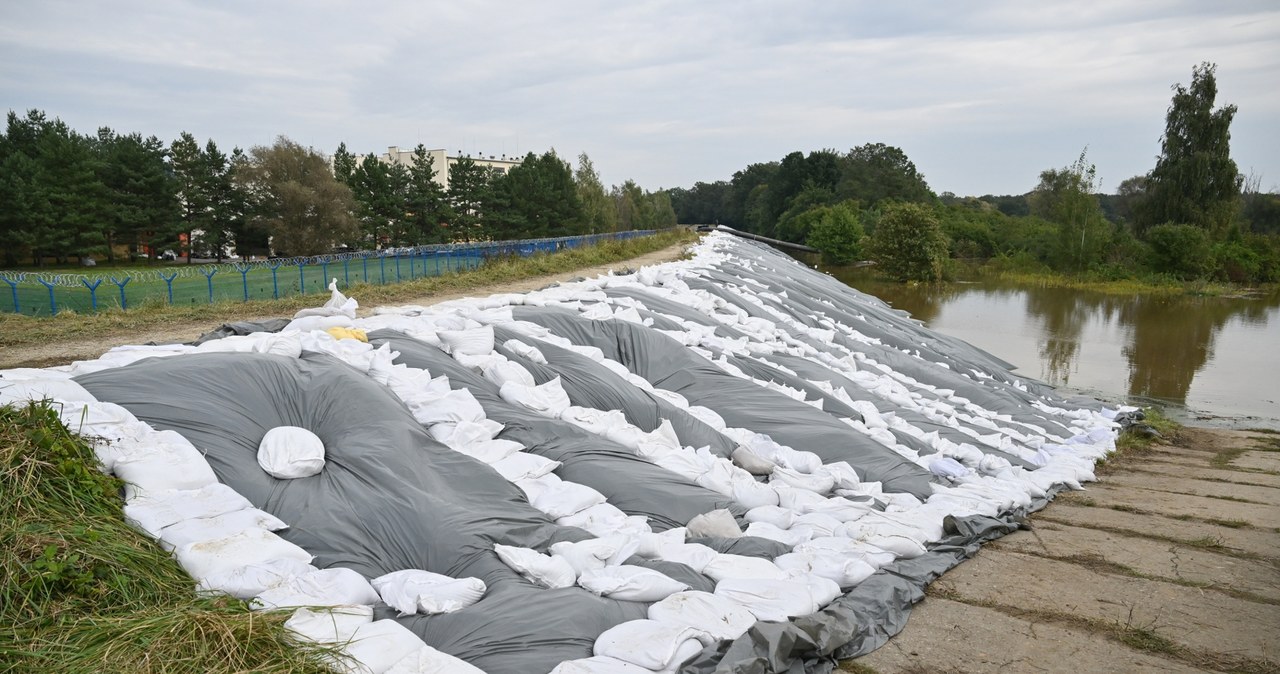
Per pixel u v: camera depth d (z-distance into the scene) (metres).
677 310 12.29
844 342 14.99
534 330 8.55
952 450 9.03
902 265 40.84
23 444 4.08
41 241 32.09
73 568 3.62
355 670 3.42
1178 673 4.30
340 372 5.99
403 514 4.83
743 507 6.29
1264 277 40.56
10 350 9.28
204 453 4.88
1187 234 39.22
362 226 43.88
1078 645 4.63
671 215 90.50
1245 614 5.09
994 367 17.25
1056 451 10.26
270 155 39.09
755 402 8.85
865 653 4.48
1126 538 6.80
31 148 38.94
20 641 3.26
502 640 3.82
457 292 16.98
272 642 3.44
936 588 5.49
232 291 17.28
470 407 6.29
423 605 4.03
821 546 5.57
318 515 4.74
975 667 4.35
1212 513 7.70
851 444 8.10
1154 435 12.10
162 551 4.06
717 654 3.91
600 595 4.33
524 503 5.41
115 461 4.43
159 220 37.12
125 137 38.16
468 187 50.19
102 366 5.72
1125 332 24.23
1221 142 45.03
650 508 5.85
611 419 6.97
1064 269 43.16
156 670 3.19
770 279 20.56
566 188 53.19
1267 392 16.06
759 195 94.00
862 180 72.50
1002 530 6.81
